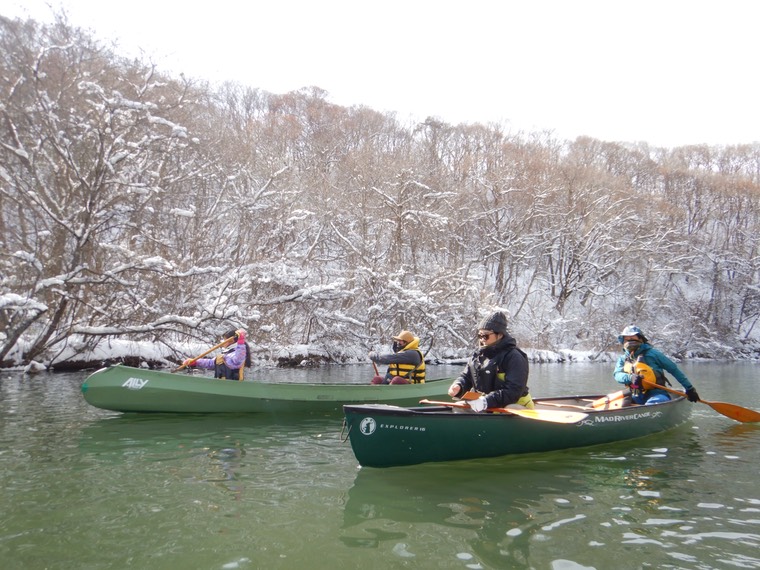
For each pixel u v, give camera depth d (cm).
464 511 365
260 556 295
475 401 484
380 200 2206
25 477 436
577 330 2753
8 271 1131
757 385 1359
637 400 675
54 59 1184
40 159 1205
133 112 1154
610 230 3044
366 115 4125
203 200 1602
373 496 394
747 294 3325
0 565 281
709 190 4003
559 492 408
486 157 3306
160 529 330
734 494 408
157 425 663
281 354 1594
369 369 1606
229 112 3073
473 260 2502
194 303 1375
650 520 351
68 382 1029
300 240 1895
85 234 1116
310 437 606
